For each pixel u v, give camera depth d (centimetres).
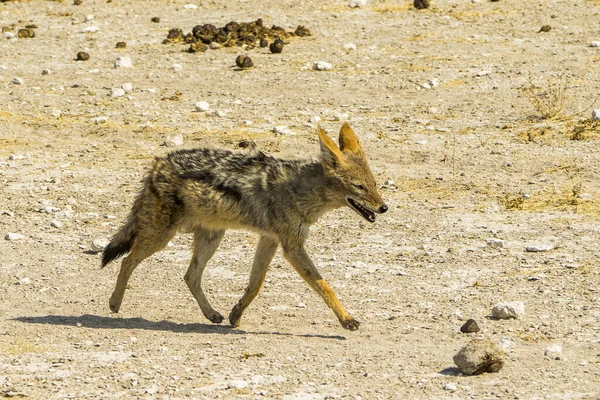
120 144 4647
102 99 5353
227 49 6241
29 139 4734
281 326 2628
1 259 3284
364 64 5847
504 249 3212
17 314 2752
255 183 2656
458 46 6112
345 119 4903
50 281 3077
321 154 2634
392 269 3083
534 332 2461
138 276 3127
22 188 4062
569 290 2797
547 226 3434
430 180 4022
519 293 2800
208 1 7306
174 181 2677
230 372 2198
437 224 3516
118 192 4009
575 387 2044
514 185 3922
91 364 2280
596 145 4344
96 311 2791
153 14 7075
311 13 6900
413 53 6016
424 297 2811
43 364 2288
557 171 4059
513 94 5175
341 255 3241
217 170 2672
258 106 5169
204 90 5481
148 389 2089
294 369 2209
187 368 2236
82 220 3700
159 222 2688
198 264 2738
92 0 7425
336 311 2545
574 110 4841
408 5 6981
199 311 2814
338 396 2028
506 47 6053
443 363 2227
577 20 6500
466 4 6944
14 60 6122
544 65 5653
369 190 2647
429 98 5200
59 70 5909
